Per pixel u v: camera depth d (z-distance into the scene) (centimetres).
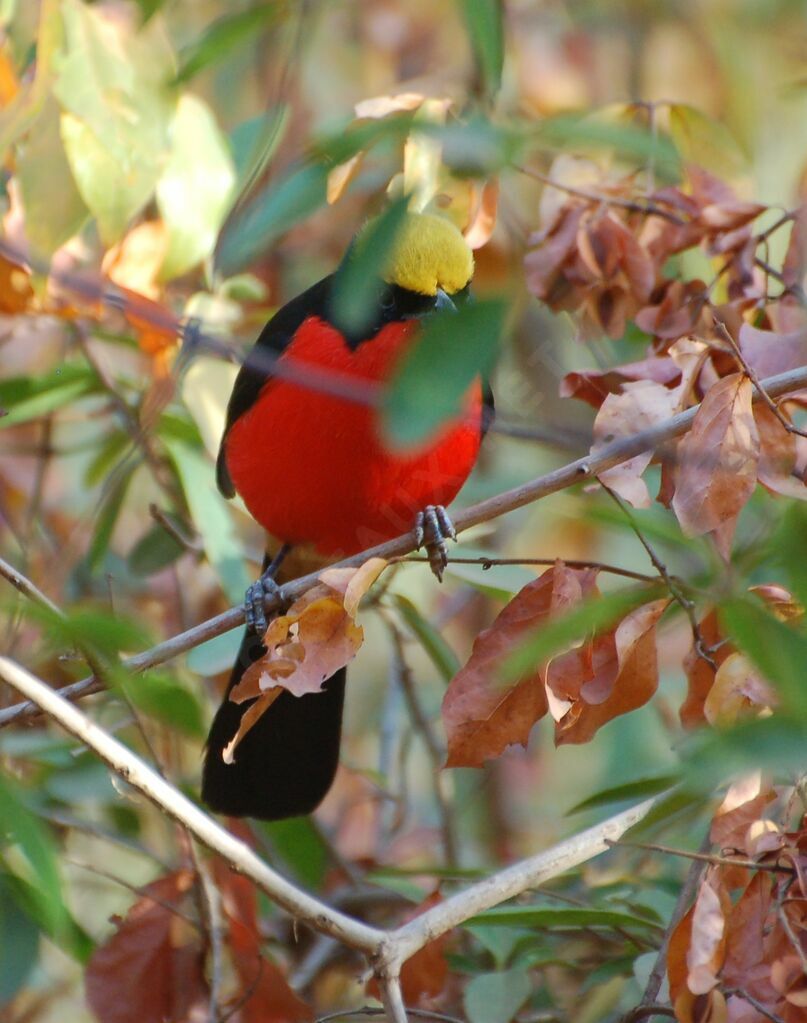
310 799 982
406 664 1087
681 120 955
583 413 1080
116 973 844
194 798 1020
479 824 1270
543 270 905
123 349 1156
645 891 939
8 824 609
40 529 1139
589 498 825
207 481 1031
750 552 729
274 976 853
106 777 955
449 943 972
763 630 505
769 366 782
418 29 1312
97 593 1160
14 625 890
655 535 887
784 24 1281
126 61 734
